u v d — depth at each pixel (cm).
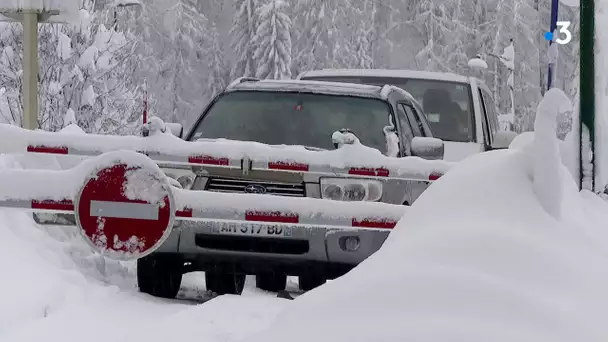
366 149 985
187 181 1067
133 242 851
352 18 6575
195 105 6562
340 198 1059
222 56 6812
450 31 6631
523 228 602
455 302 508
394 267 560
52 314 796
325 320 521
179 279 1146
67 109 2673
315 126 1244
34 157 1202
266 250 1055
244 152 970
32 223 1060
